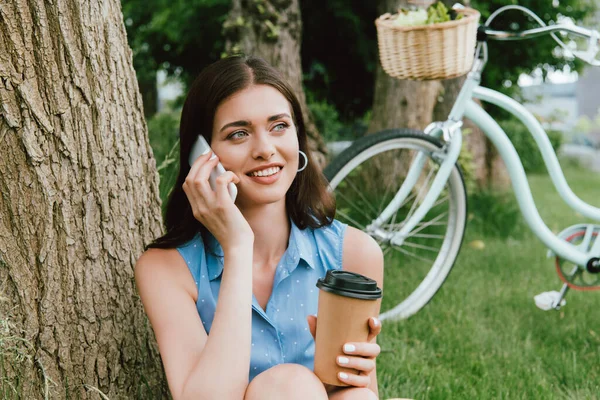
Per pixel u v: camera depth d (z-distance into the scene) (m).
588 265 3.17
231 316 1.59
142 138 2.03
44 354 1.79
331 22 8.18
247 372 1.58
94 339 1.85
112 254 1.89
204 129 1.77
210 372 1.54
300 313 1.83
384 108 5.84
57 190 1.77
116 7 1.91
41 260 1.77
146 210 2.03
